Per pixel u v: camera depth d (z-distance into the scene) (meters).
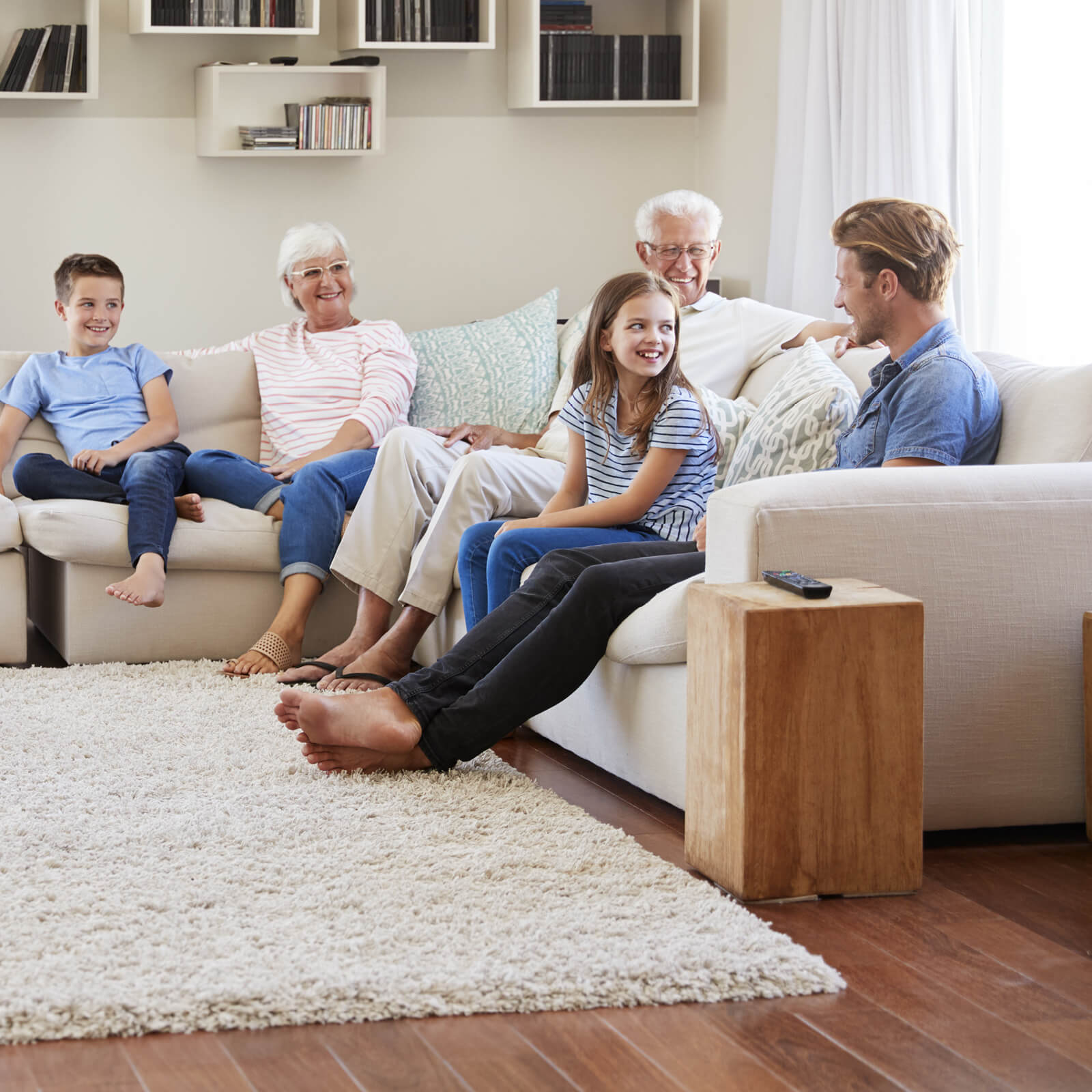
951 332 2.46
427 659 3.36
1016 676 2.19
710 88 5.07
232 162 4.86
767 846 1.92
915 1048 1.51
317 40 4.86
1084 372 2.37
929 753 2.17
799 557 2.08
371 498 3.28
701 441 2.78
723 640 1.94
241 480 3.56
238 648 3.50
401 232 5.03
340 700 2.38
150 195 4.80
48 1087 1.40
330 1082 1.42
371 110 4.74
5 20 4.54
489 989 1.59
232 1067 1.44
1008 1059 1.49
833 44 4.05
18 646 3.39
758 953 1.71
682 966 1.67
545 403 4.05
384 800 2.28
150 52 4.74
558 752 2.74
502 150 5.07
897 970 1.72
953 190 3.61
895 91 3.76
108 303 3.84
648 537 2.79
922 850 2.06
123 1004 1.53
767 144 4.66
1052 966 1.74
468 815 2.21
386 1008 1.56
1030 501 2.18
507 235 5.12
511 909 1.82
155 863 1.96
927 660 2.15
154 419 3.74
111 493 3.53
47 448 3.80
